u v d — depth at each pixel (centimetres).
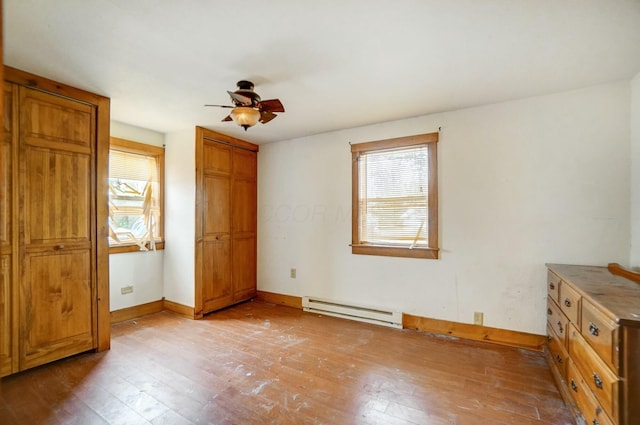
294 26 184
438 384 232
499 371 250
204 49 208
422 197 338
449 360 268
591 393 169
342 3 165
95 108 281
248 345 298
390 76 245
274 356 275
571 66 230
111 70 237
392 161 355
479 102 297
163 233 404
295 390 225
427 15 174
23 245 241
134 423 191
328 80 252
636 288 187
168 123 363
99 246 283
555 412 201
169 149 400
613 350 146
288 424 191
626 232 254
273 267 447
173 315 384
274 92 275
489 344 300
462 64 227
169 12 172
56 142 257
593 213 265
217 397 216
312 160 411
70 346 265
